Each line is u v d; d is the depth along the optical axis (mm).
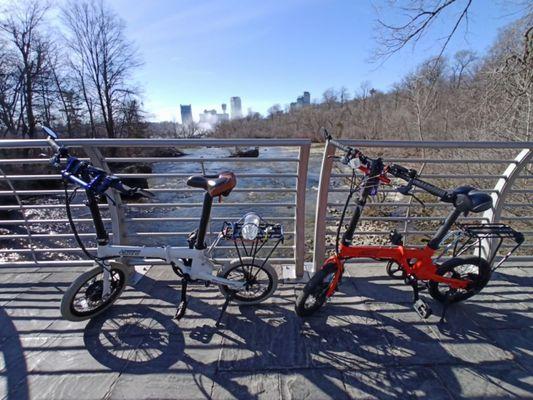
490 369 1816
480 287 2338
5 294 2580
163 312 2340
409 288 2641
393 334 2109
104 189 2035
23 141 2279
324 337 2082
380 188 3023
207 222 2176
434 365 1848
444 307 2242
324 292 2252
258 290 2447
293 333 2121
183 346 2004
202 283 2580
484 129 7301
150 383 1729
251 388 1696
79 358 1908
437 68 8641
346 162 2102
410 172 2033
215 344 2021
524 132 6062
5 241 7172
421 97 15445
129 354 1939
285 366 1844
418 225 6254
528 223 4582
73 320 2188
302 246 2762
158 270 2920
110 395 1654
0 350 1976
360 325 2195
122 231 2699
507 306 2402
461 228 2236
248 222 2213
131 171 13977
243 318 2277
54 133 2305
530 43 5914
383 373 1794
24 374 1793
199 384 1723
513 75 6324
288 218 2742
